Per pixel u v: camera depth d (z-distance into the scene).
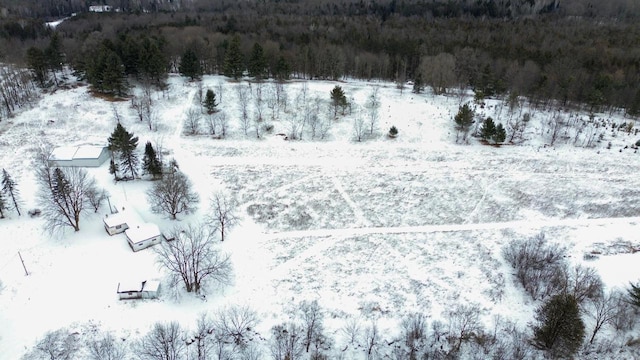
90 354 45.84
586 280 55.25
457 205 73.25
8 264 56.47
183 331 48.81
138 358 45.44
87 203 67.25
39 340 47.25
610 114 110.06
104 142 85.25
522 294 55.97
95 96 101.62
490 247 63.78
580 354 47.75
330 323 51.09
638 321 51.62
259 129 93.69
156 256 59.16
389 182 78.94
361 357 47.47
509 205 73.44
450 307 53.75
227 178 77.44
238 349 47.31
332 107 103.44
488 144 93.38
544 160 87.56
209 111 97.44
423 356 46.88
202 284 55.22
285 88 112.25
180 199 66.56
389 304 53.94
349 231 66.56
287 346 46.47
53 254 58.78
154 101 101.50
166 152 84.06
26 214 65.44
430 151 89.81
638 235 66.56
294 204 71.69
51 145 83.06
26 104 96.38
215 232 63.78
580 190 77.75
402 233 66.50
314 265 59.59
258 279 56.84
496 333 50.25
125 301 52.56
